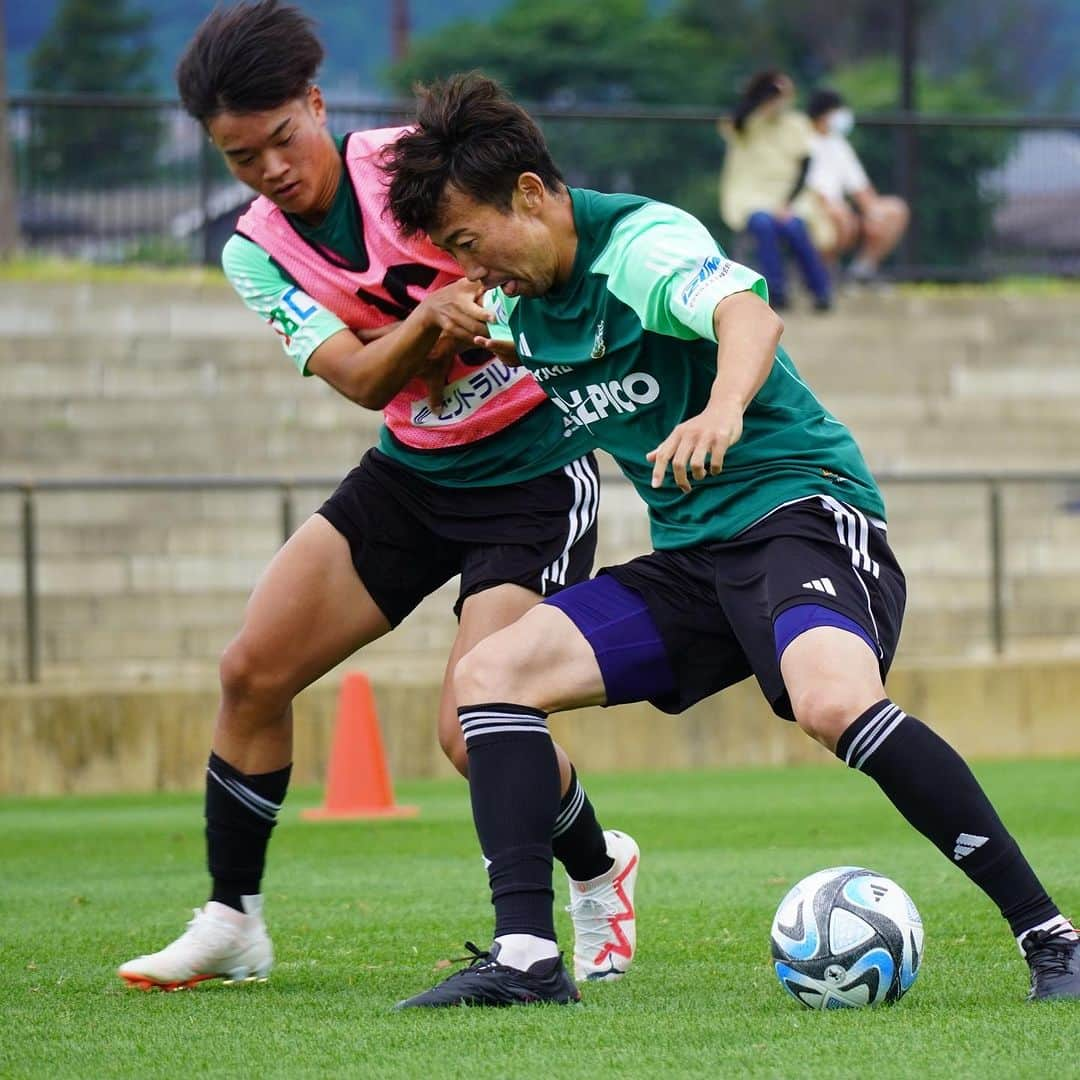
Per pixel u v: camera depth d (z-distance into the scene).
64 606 45.75
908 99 73.38
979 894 20.19
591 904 15.30
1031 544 51.69
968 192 62.41
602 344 13.46
